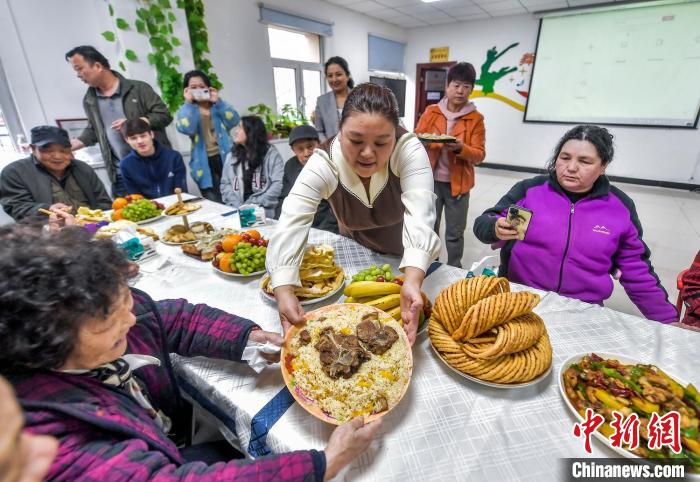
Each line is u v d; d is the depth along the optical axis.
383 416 0.61
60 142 1.88
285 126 4.33
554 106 5.18
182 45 3.10
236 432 0.70
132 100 2.59
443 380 0.73
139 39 2.86
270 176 2.50
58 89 2.79
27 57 2.60
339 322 0.79
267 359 0.74
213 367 0.78
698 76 4.14
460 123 2.32
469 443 0.59
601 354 0.73
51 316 0.40
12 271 0.39
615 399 0.62
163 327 0.71
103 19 2.86
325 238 1.44
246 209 1.64
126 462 0.42
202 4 3.18
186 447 0.82
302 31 4.49
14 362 0.42
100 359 0.49
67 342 0.42
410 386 0.71
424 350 0.81
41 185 1.97
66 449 0.40
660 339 0.81
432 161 2.36
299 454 0.49
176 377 0.83
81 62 2.32
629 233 1.17
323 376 0.65
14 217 1.93
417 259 0.89
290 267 0.91
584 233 1.20
